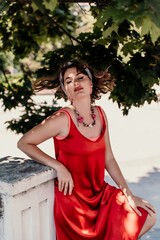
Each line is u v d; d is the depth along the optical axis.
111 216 2.45
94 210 2.46
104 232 2.46
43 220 2.37
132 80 3.46
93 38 3.87
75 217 2.40
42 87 2.67
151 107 15.40
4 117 14.29
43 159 2.36
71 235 2.42
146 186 6.98
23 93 4.92
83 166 2.41
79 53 3.72
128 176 7.64
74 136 2.38
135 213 2.45
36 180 2.20
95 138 2.44
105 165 2.69
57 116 2.38
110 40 3.59
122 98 3.94
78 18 6.19
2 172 2.21
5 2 2.03
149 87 3.50
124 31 3.30
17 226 2.16
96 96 2.74
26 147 2.39
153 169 8.10
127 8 1.60
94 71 2.61
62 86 2.53
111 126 12.85
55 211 2.41
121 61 3.57
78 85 2.43
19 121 4.75
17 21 5.49
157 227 5.01
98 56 3.58
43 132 2.38
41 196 2.30
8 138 11.64
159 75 3.40
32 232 2.27
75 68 2.47
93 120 2.48
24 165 2.33
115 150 9.93
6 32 5.67
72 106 2.46
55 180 2.40
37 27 5.56
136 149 9.98
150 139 11.05
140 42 3.50
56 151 2.48
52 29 5.61
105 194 2.53
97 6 3.22
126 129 12.40
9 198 2.09
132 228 2.40
